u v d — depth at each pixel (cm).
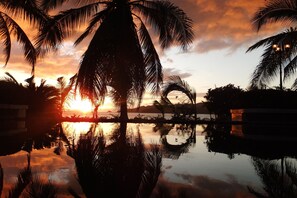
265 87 1430
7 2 1066
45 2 1155
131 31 1147
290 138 699
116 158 371
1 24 1105
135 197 202
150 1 1250
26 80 1572
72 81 1264
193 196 205
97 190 216
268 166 327
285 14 1209
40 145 504
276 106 1339
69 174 269
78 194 206
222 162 353
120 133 804
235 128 1127
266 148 504
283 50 1266
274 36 1270
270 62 1319
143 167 315
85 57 1076
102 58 1077
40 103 1592
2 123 991
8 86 1230
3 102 1159
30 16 1091
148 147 502
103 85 1080
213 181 252
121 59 1105
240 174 283
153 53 1215
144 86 1170
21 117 1179
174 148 495
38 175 262
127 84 1120
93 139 622
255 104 1381
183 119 1823
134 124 1391
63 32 1136
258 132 911
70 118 1725
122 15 1151
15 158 355
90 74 1059
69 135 713
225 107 2008
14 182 236
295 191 219
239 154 426
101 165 320
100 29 1113
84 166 310
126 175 275
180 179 259
